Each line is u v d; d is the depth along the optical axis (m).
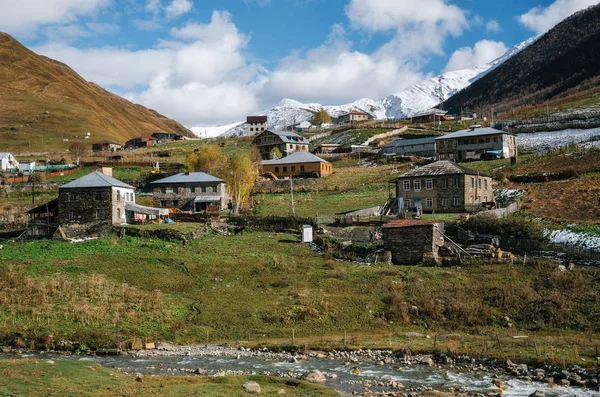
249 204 115.38
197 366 45.22
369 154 173.38
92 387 35.97
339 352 49.56
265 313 60.53
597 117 181.50
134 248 83.25
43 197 126.62
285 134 190.50
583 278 61.62
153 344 51.97
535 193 99.50
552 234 76.88
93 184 93.38
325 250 80.88
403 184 100.19
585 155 121.00
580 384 38.53
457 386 38.78
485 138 144.25
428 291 63.00
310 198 118.56
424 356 47.16
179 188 117.50
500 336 52.56
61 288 65.25
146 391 35.91
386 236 76.38
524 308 57.94
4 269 72.25
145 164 159.38
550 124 181.88
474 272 67.19
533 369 42.88
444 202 95.81
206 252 81.50
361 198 114.56
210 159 143.12
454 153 148.00
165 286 68.88
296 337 55.12
